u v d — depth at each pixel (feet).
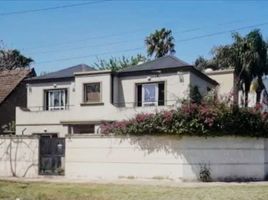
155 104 107.45
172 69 105.09
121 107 107.96
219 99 70.54
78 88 113.39
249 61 154.30
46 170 75.15
